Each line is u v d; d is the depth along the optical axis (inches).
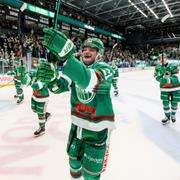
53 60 42.7
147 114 183.5
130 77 501.0
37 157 99.8
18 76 202.2
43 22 639.1
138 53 1032.2
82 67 40.3
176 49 913.5
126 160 99.0
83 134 56.9
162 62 150.2
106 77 47.6
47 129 137.4
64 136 126.6
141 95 275.3
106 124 55.6
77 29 797.9
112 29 983.0
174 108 155.3
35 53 458.6
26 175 84.9
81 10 755.4
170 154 106.3
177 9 774.5
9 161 95.7
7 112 177.5
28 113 175.3
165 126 151.3
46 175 85.2
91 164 56.6
